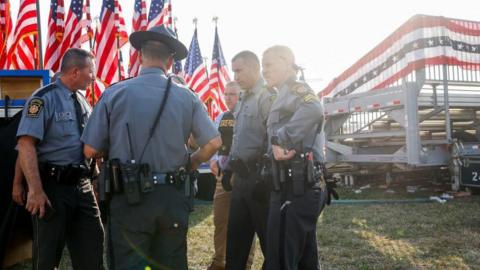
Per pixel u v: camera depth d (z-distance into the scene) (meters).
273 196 2.61
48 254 2.65
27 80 4.14
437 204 6.78
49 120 2.71
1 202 3.52
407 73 7.63
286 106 2.67
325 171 2.78
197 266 3.96
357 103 8.63
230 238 3.12
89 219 2.83
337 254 4.18
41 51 6.73
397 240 4.64
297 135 2.53
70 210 2.73
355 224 5.48
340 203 7.11
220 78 11.29
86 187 2.84
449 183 8.09
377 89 8.12
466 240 4.57
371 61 8.53
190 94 2.38
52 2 7.80
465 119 8.81
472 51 7.95
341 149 9.27
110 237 2.19
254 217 2.99
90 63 2.86
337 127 9.48
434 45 7.61
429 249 4.27
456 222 5.39
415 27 7.52
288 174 2.53
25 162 2.57
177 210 2.19
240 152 3.06
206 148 2.37
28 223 3.77
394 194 8.05
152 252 2.22
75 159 2.76
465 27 7.90
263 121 3.01
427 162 7.50
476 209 6.26
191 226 5.66
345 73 9.23
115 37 8.34
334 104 9.27
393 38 7.97
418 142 7.43
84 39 8.52
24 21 6.63
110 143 2.24
